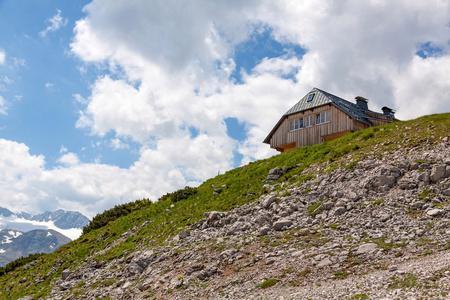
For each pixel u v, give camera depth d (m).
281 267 21.73
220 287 21.72
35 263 44.56
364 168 32.38
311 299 16.48
